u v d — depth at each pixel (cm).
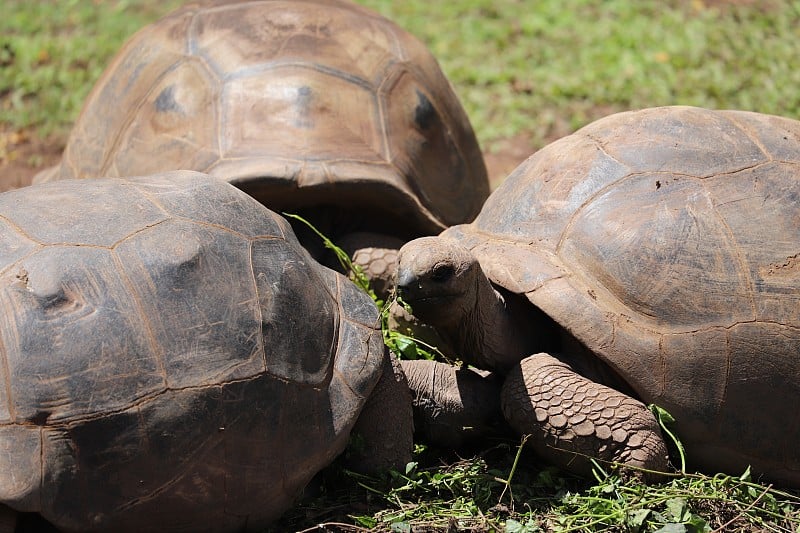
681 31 2414
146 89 1420
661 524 904
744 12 2498
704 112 1095
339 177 1285
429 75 1520
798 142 1061
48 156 2038
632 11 2544
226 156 1293
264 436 856
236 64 1373
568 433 955
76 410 789
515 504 954
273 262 927
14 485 769
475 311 1014
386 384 993
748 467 974
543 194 1064
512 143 2048
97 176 1435
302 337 906
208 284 867
